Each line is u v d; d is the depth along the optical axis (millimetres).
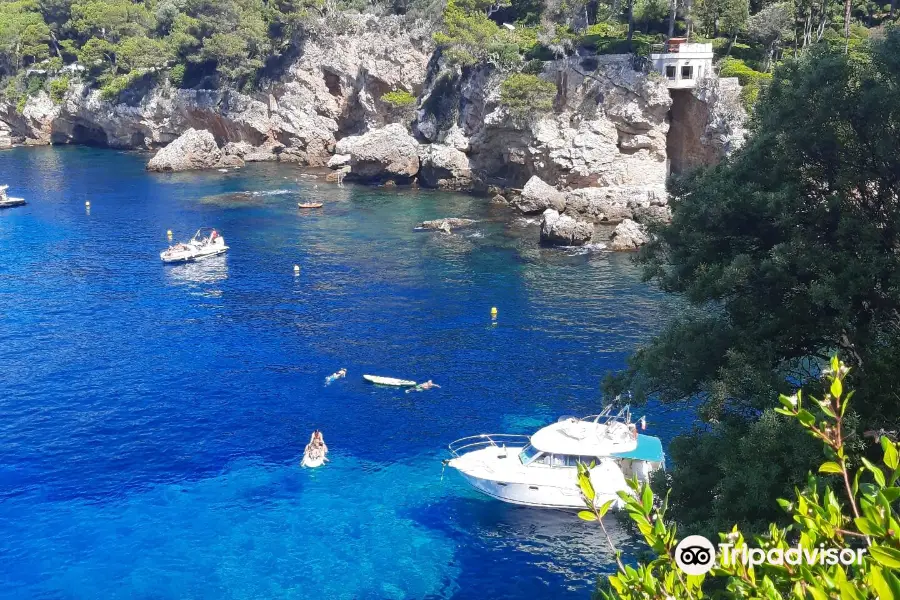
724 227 29766
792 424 22781
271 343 57625
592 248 82875
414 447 42875
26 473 40094
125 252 83750
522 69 108188
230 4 146750
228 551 34219
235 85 148500
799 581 8992
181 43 153000
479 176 115000
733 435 25703
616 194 96688
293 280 73375
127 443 43250
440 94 122812
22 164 143375
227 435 44219
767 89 30359
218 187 119312
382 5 144125
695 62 95250
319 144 142750
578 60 102625
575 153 100812
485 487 37844
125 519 36375
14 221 98000
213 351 56156
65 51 185000
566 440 38156
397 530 35875
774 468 22141
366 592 31734
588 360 53656
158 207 105562
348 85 140250
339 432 44562
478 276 73375
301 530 35781
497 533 35688
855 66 27812
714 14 99500
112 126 164000
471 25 114625
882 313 26375
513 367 52719
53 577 32312
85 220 98312
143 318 63219
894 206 27141
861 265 24984
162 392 49562
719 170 31219
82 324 61844
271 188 118250
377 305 65812
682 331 29156
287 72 144000
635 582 10312
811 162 28203
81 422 45594
